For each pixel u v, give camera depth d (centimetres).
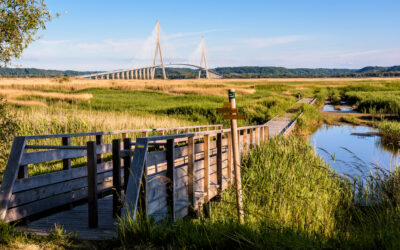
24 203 583
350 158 1458
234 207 695
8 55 877
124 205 509
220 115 2738
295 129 2486
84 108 3098
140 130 929
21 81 6431
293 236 439
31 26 871
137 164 521
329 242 434
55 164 995
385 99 3741
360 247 413
